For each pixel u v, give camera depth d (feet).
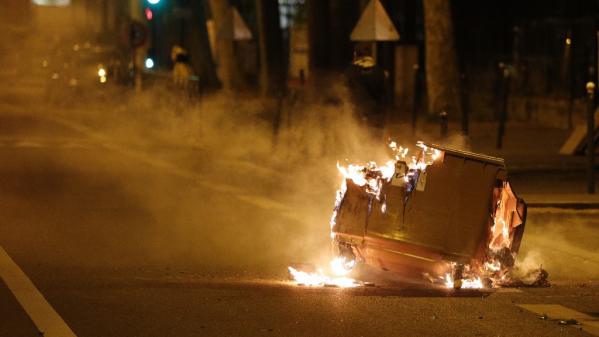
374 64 122.31
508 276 67.15
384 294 62.95
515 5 233.14
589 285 68.49
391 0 211.41
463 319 57.26
